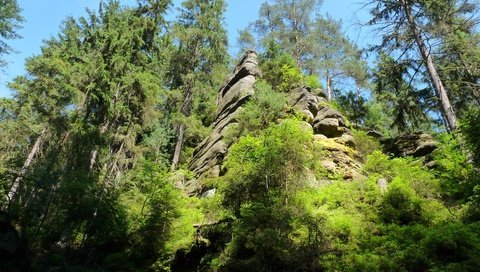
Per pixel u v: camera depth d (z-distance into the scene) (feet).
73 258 45.65
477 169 40.63
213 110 95.71
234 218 36.86
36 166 61.46
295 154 39.81
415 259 27.94
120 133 81.82
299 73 86.74
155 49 96.58
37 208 53.26
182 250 41.68
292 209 34.76
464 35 63.10
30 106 81.30
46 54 89.20
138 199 56.24
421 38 62.64
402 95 70.08
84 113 79.51
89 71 77.36
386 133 95.96
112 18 88.02
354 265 29.37
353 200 41.19
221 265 34.24
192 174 71.67
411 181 43.19
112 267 43.29
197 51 107.24
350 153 59.57
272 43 96.58
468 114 34.37
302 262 30.48
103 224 46.78
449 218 35.19
